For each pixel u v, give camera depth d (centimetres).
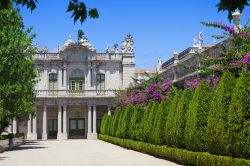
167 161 2625
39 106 7244
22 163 2583
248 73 1662
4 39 3775
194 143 2152
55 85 7256
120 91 6219
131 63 7394
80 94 7131
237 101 1659
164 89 4512
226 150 1723
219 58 2584
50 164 2505
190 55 4588
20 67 3912
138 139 3709
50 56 7262
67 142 5862
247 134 1580
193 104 2217
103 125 6391
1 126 4356
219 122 1783
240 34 2567
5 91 3716
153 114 3222
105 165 2419
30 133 6931
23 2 773
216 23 2586
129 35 7469
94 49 7344
